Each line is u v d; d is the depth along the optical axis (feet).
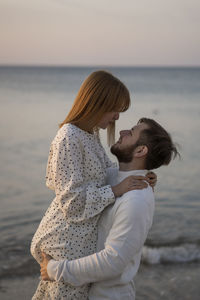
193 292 13.08
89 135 6.16
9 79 294.05
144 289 13.29
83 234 5.90
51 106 98.94
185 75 469.16
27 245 17.67
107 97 5.91
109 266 5.50
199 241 18.22
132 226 5.54
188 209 24.40
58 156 5.77
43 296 6.40
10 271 14.56
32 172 33.78
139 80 311.88
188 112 86.28
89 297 6.06
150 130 6.15
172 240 18.47
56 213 6.07
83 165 6.01
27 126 61.98
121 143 6.31
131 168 6.27
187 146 47.11
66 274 5.68
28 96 133.08
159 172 35.35
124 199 5.70
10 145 45.83
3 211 23.41
